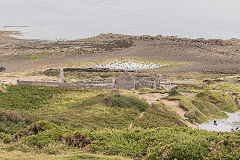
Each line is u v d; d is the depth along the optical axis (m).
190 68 136.25
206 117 58.50
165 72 127.31
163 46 176.62
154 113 49.56
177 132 27.56
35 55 147.38
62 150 24.94
